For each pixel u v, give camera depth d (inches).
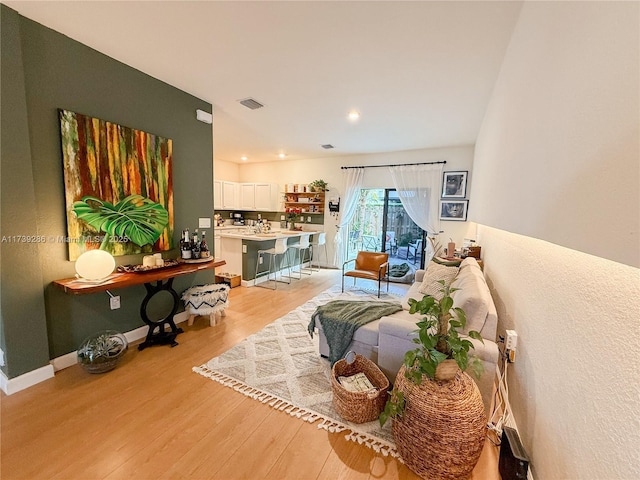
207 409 73.4
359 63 94.6
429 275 134.6
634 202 21.2
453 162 205.9
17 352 78.3
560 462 42.9
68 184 86.3
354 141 196.1
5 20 71.1
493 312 71.4
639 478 27.2
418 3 66.7
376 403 68.9
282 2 67.5
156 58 95.0
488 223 102.0
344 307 101.8
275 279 203.5
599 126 26.8
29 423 67.2
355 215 250.4
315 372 91.4
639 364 28.0
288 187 270.8
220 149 231.5
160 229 113.8
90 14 73.7
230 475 55.8
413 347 75.7
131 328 109.7
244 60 94.9
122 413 71.2
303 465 58.2
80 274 84.7
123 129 98.9
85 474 55.1
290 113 143.4
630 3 22.5
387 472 57.1
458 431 52.2
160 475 55.4
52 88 82.0
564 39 37.7
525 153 53.6
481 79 101.8
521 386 64.6
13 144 74.7
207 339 113.3
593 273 37.9
